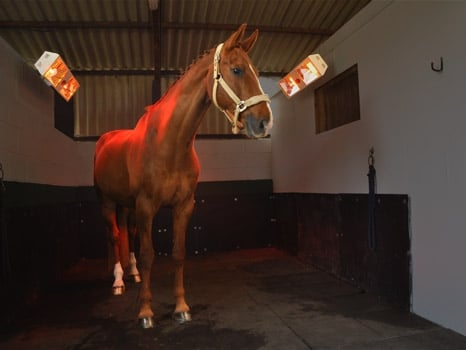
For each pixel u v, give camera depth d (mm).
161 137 2227
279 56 4867
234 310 2570
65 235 4062
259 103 1905
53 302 2859
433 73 2188
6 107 2600
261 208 5340
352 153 3113
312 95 3912
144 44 4453
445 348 1868
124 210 3389
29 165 3066
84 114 5090
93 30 4105
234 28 4121
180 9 3838
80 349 1975
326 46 3525
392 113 2580
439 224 2162
